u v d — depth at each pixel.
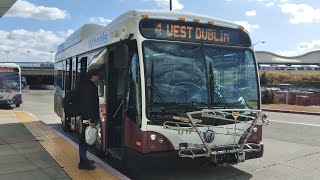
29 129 13.10
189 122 6.64
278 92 32.06
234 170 8.26
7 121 15.81
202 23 7.24
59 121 18.75
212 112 6.82
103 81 8.41
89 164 7.21
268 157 9.69
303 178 7.69
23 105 31.69
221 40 7.38
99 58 8.87
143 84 6.57
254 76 7.59
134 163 6.77
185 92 6.82
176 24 7.01
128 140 7.06
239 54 7.51
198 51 7.11
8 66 27.48
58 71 15.24
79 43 11.23
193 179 7.47
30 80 107.12
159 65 6.75
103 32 8.71
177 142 6.64
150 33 6.81
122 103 7.73
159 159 6.52
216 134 6.85
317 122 17.98
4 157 8.36
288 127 15.90
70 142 10.29
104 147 8.30
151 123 6.52
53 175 6.84
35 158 8.26
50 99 43.16
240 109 6.83
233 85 7.31
